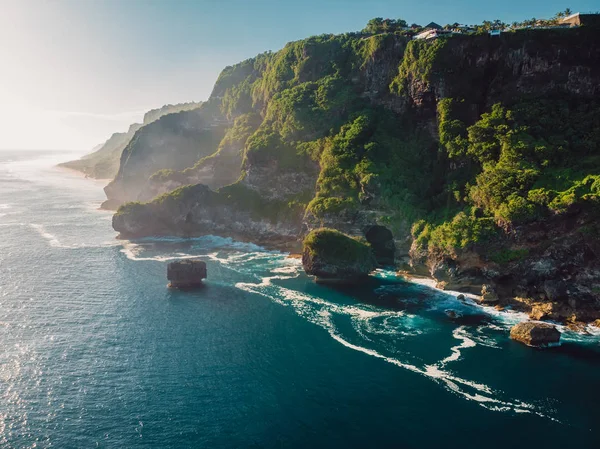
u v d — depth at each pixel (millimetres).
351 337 72625
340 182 122625
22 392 55844
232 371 62250
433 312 82938
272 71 182875
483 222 90938
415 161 124062
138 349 67688
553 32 111688
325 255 98750
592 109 104812
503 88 116875
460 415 53125
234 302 87062
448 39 121312
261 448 47781
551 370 62312
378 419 52500
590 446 47906
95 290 92062
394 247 112062
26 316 78062
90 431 49469
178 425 51031
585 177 86062
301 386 59000
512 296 86875
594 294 78125
